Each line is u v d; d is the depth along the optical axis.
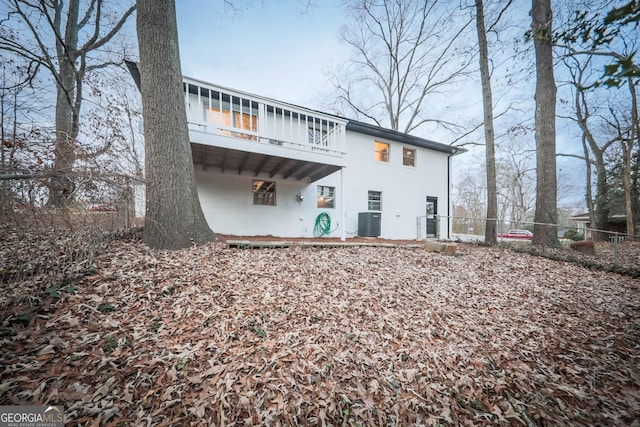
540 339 2.71
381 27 14.34
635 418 1.74
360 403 1.76
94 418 1.44
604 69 1.22
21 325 2.02
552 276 4.79
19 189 2.48
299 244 5.30
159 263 3.38
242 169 7.30
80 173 2.85
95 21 8.37
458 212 31.27
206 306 2.64
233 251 4.35
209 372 1.85
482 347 2.52
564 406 1.85
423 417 1.71
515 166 25.02
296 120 7.90
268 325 2.49
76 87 8.34
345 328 2.60
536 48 7.07
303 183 8.52
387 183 10.18
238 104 6.93
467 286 4.04
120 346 1.97
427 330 2.73
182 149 4.34
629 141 11.74
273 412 1.62
